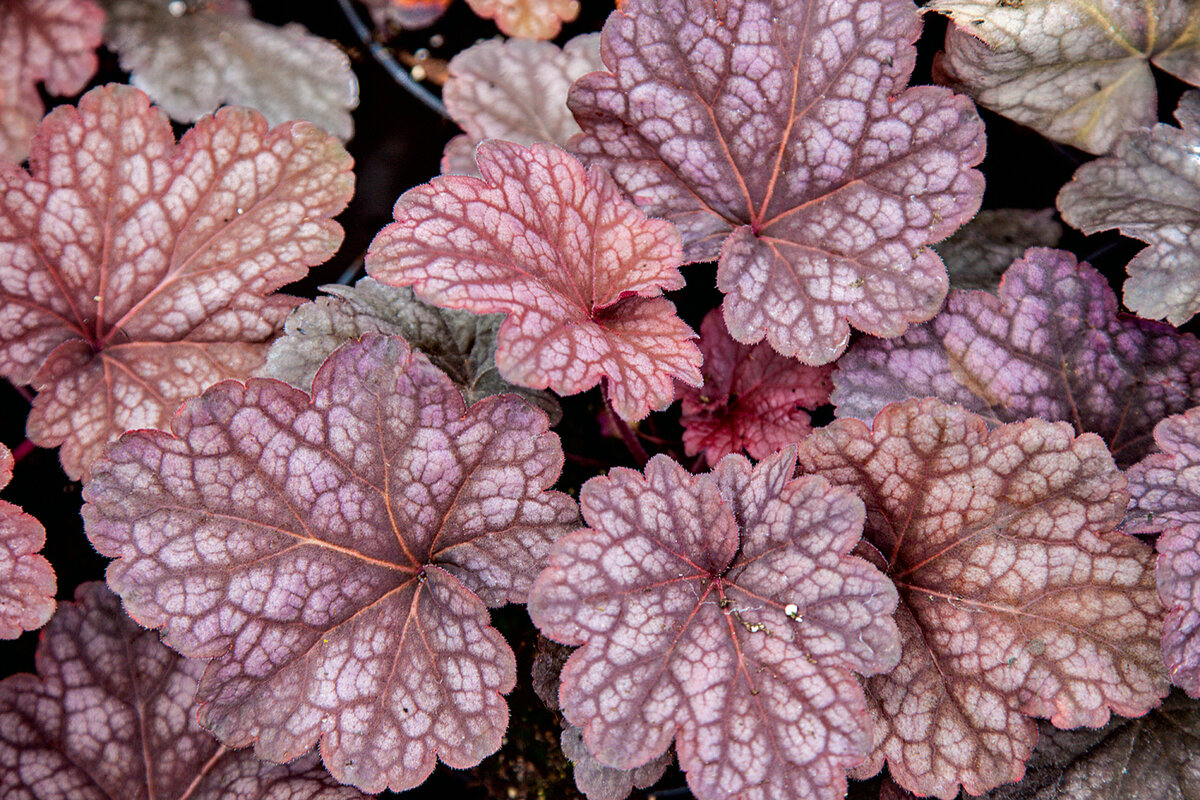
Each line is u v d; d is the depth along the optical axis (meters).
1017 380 0.45
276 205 0.46
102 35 0.49
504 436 0.43
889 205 0.44
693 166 0.45
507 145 0.42
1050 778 0.43
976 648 0.42
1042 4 0.45
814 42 0.43
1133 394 0.45
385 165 0.51
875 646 0.40
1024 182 0.49
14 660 0.47
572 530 0.43
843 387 0.45
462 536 0.43
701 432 0.47
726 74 0.44
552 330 0.41
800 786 0.40
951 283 0.47
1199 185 0.45
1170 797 0.43
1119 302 0.45
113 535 0.42
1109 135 0.47
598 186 0.43
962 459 0.42
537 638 0.44
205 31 0.49
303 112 0.49
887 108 0.43
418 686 0.42
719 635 0.41
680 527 0.42
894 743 0.42
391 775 0.42
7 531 0.44
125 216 0.46
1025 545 0.42
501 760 0.47
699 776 0.40
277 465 0.42
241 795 0.45
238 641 0.42
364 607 0.43
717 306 0.49
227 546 0.42
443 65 0.52
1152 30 0.45
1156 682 0.41
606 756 0.40
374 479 0.43
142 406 0.46
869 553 0.43
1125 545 0.42
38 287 0.46
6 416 0.49
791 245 0.44
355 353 0.42
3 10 0.48
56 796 0.44
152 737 0.45
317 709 0.42
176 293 0.46
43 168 0.46
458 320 0.46
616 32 0.44
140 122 0.46
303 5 0.51
